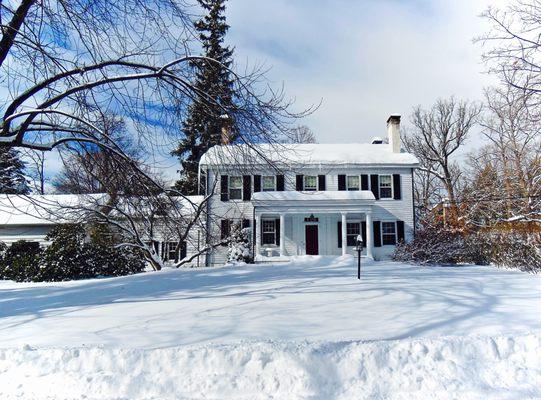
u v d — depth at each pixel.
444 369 4.94
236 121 7.89
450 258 18.72
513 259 16.66
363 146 29.22
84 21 7.40
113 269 17.50
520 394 4.54
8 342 5.92
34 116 8.09
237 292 10.14
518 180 29.75
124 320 7.07
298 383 4.64
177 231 13.35
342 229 24.23
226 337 5.79
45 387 4.73
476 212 32.41
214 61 8.17
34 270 16.36
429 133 40.38
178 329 6.31
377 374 4.86
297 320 6.81
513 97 12.23
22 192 10.56
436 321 6.63
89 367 4.96
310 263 19.36
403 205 25.86
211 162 8.61
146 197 10.40
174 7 7.65
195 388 4.62
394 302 8.34
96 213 15.74
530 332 5.76
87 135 8.80
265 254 25.08
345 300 8.62
